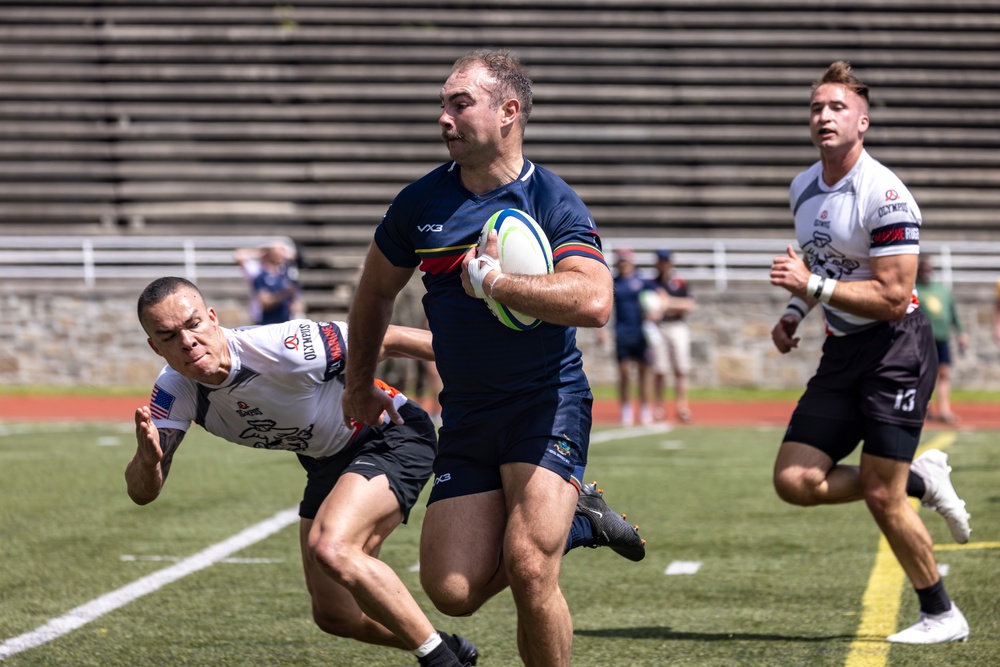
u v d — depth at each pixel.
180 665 17.47
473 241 13.78
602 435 50.66
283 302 56.81
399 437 15.91
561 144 88.31
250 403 15.23
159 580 23.03
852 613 20.34
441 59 91.00
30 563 24.52
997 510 30.53
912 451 18.17
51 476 36.78
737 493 34.03
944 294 56.22
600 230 84.38
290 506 31.53
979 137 89.50
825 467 18.36
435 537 13.74
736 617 20.17
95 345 71.62
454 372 14.09
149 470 14.32
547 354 13.91
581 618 20.25
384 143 88.00
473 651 16.88
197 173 85.81
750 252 84.19
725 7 93.94
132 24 91.50
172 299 14.47
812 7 94.19
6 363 71.50
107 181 86.25
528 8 93.44
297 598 21.64
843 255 18.34
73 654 17.98
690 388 72.44
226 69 89.62
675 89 90.12
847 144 18.16
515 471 13.59
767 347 72.44
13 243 73.31
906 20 93.88
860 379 18.30
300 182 86.44
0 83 88.50
